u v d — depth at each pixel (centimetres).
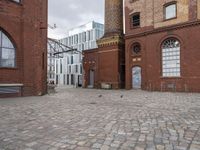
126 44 3159
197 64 2386
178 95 2014
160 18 2750
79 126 697
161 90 2692
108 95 2105
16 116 870
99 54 3709
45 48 2319
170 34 2623
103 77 3622
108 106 1188
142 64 2953
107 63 3562
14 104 1258
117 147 496
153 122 753
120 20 3706
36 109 1059
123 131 632
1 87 1641
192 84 2422
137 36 3016
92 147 498
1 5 1630
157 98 1714
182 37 2517
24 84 1798
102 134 601
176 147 494
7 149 497
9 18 1688
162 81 2689
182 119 806
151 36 2834
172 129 655
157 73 2744
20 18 1775
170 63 2645
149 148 488
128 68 3136
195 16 2412
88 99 1645
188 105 1233
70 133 617
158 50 2744
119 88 3412
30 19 1853
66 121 775
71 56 6394
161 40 2714
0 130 656
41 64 1977
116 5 3691
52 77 7138
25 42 1806
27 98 1656
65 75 6619
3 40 1675
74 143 529
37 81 1930
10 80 1697
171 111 1002
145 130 643
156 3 2803
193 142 530
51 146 511
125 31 3184
